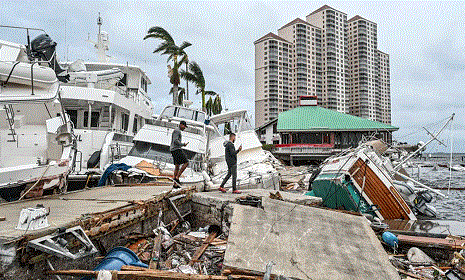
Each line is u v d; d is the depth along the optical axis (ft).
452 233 29.58
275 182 50.65
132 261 14.02
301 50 339.16
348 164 40.81
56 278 12.18
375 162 41.63
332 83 350.64
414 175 144.77
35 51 34.63
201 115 54.24
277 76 329.93
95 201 21.71
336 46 354.33
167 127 45.75
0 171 24.20
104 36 66.13
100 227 15.94
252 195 28.53
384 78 405.18
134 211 19.72
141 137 43.29
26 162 31.76
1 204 20.24
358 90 374.22
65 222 13.94
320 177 45.68
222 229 25.80
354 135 154.81
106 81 54.13
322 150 150.82
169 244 20.29
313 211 24.04
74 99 44.42
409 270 20.98
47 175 26.61
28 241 11.27
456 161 315.78
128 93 57.36
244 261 15.15
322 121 161.68
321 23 355.97
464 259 20.26
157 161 40.27
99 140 45.29
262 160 58.54
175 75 90.33
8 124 33.19
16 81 26.91
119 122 49.52
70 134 31.71
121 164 36.94
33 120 34.73
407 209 37.76
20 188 25.04
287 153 150.92
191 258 19.26
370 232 21.71
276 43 329.52
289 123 161.07
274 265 15.19
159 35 88.99
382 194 38.17
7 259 10.61
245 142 62.49
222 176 48.96
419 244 25.86
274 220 20.77
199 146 44.73
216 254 19.84
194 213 29.01
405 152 63.72
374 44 383.45
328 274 15.33
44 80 28.07
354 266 16.63
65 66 52.49
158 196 23.70
